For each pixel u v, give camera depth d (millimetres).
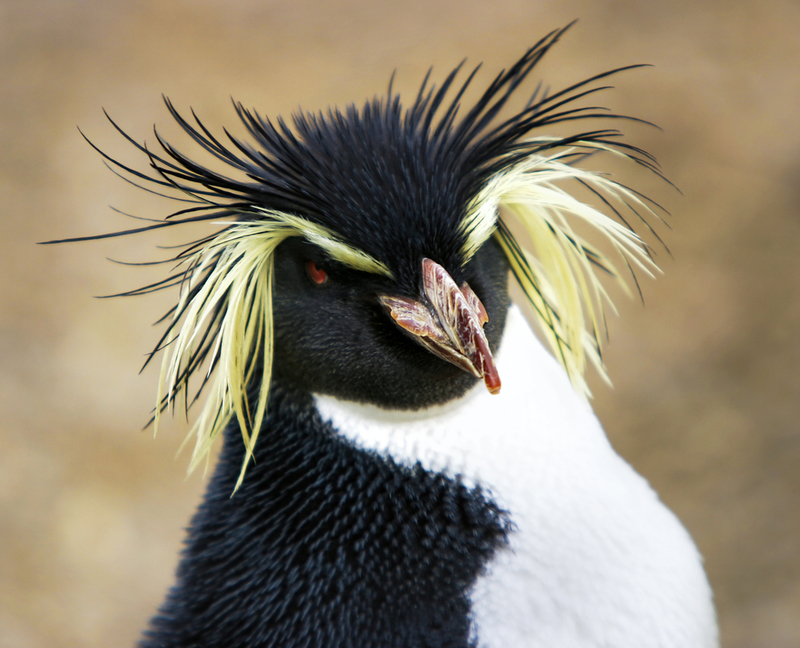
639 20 20953
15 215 17219
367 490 5465
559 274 5977
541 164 5535
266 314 5242
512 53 19906
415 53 20266
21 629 11820
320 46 20812
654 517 5676
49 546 12609
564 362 5930
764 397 13586
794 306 14586
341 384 5418
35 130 19047
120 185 17531
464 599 5223
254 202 5160
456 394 5398
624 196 16250
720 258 15523
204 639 5621
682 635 5348
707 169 17031
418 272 5070
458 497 5348
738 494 12555
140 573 12352
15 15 22219
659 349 14320
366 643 5234
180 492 13070
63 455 13578
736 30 20484
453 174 5254
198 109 18984
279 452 5730
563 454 5441
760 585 11633
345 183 5098
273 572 5543
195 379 12508
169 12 22281
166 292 15531
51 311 15531
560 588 5133
